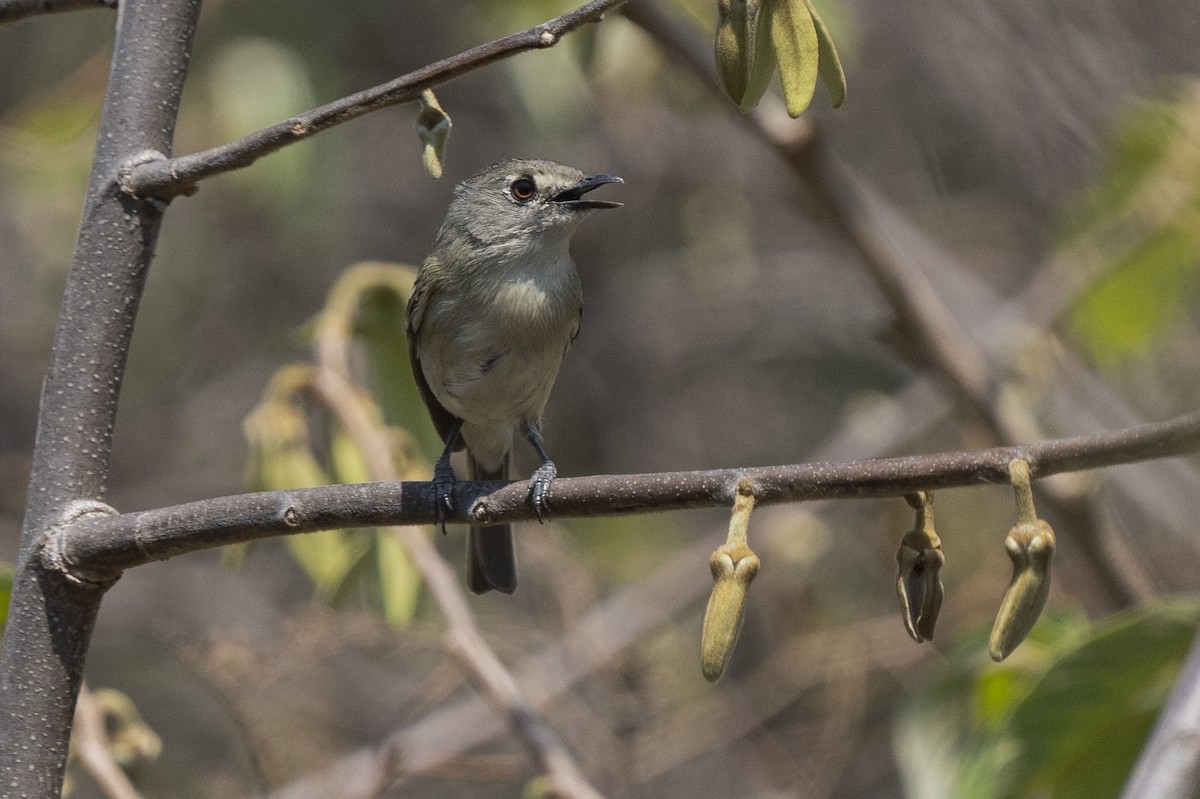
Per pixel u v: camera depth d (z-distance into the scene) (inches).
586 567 482.3
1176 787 189.5
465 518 204.5
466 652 303.7
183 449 714.2
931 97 584.1
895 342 387.2
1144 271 382.9
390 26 710.5
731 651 165.0
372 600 312.5
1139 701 268.5
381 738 458.0
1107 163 379.2
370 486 205.0
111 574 194.9
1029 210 576.7
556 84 467.2
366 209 719.1
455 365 333.1
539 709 438.3
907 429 521.7
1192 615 257.4
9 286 687.1
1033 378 391.2
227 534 196.1
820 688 525.0
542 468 241.9
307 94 546.0
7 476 658.2
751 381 738.8
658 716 476.1
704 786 570.9
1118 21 450.9
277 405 314.5
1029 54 455.2
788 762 492.7
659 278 743.1
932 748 302.5
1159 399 470.3
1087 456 165.3
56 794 191.3
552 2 436.1
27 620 192.7
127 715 275.6
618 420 745.0
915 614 172.4
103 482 199.3
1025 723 273.3
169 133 204.7
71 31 625.0
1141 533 480.7
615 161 686.5
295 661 386.0
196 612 632.4
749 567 168.1
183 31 206.5
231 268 697.6
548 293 333.1
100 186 200.7
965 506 509.7
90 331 198.8
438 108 191.2
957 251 593.9
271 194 582.6
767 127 353.7
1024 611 160.1
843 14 397.7
